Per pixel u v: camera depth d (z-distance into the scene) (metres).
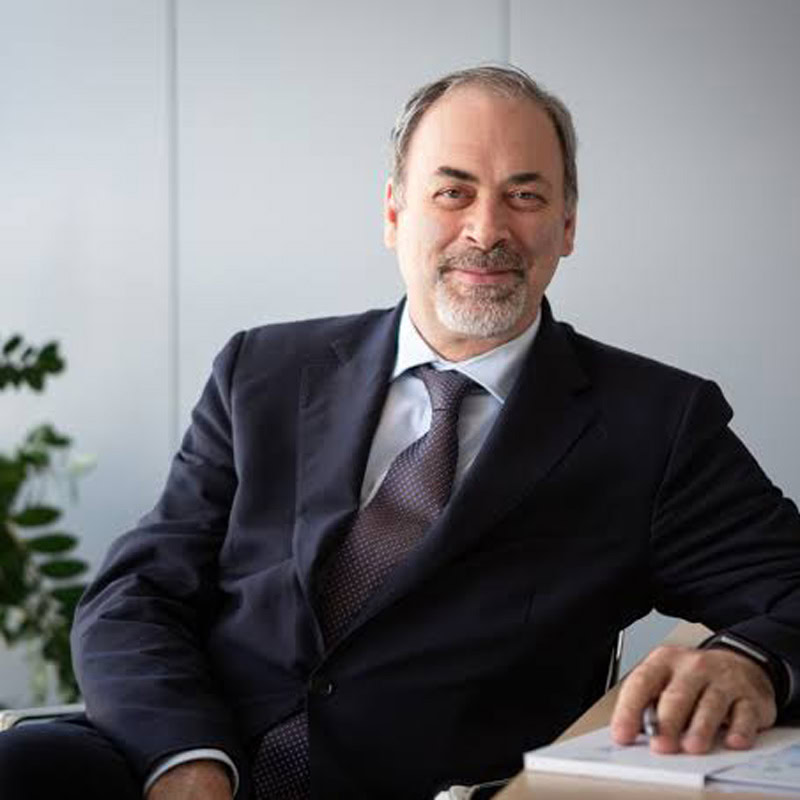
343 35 5.26
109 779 2.29
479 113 2.73
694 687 1.93
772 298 4.90
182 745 2.37
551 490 2.61
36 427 5.54
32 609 5.11
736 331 4.93
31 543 4.96
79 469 5.51
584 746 1.84
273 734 2.58
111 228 5.49
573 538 2.61
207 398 2.92
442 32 5.16
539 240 2.73
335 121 5.27
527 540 2.59
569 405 2.69
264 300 5.36
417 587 2.54
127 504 5.48
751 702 1.93
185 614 2.73
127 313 5.48
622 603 2.62
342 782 2.51
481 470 2.60
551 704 2.55
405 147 2.83
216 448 2.87
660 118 4.97
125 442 5.49
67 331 5.54
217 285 5.40
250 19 5.34
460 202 2.72
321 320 2.99
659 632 4.93
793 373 4.89
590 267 5.05
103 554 5.50
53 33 5.53
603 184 5.03
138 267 5.47
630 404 2.69
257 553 2.73
